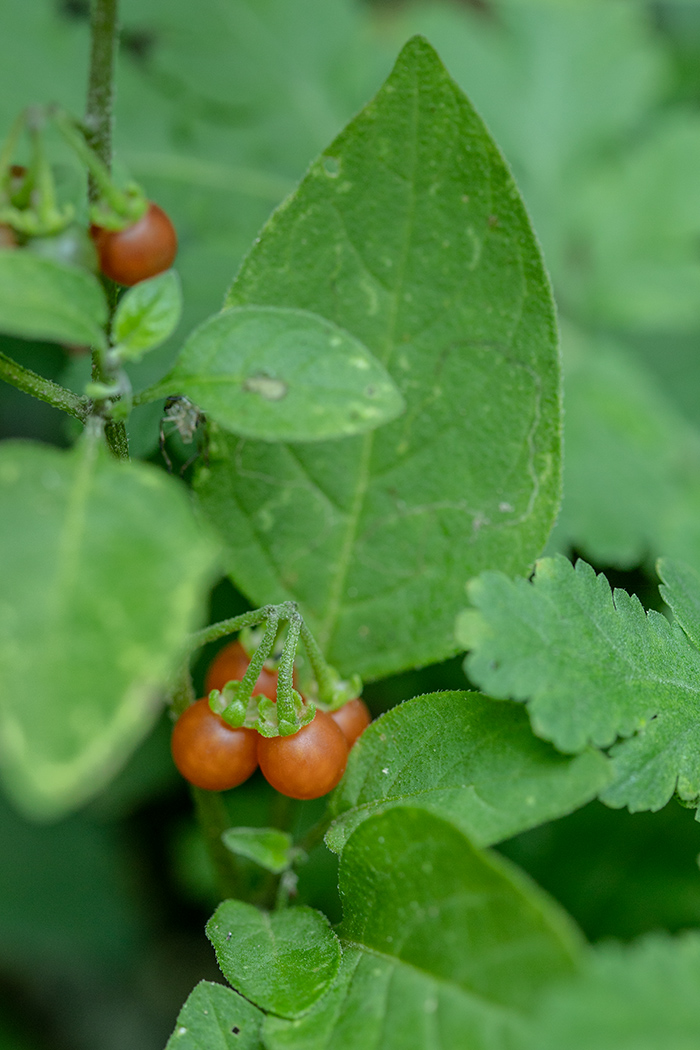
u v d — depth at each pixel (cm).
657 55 39
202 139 33
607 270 36
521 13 39
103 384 25
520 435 27
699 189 37
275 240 26
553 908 24
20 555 23
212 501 27
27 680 23
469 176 26
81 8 33
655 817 31
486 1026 23
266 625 25
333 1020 24
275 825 29
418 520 27
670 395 37
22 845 34
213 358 25
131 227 25
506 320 26
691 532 33
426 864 24
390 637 27
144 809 34
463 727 26
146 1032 35
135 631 23
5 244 25
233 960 25
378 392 25
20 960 35
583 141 38
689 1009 23
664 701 26
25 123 24
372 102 26
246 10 34
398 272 26
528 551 27
